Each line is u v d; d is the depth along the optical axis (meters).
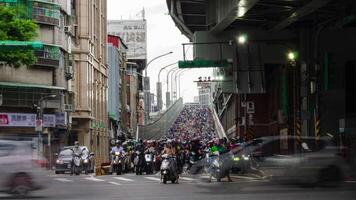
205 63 40.16
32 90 55.41
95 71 76.31
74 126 68.06
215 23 37.09
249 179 17.91
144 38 143.00
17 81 54.22
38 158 15.57
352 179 16.86
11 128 53.69
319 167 16.73
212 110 130.25
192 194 17.17
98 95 78.25
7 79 53.47
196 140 35.97
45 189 14.77
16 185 14.26
